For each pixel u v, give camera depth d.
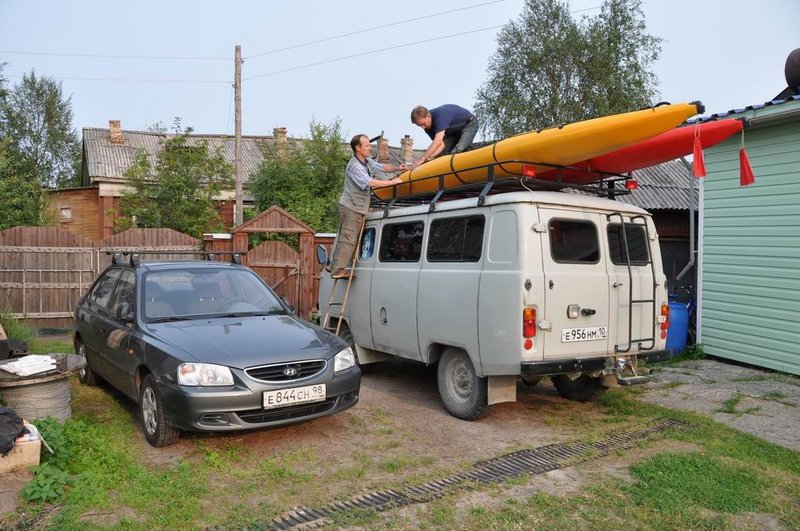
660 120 4.94
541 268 5.32
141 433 5.46
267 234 15.63
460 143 7.43
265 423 4.82
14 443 4.25
